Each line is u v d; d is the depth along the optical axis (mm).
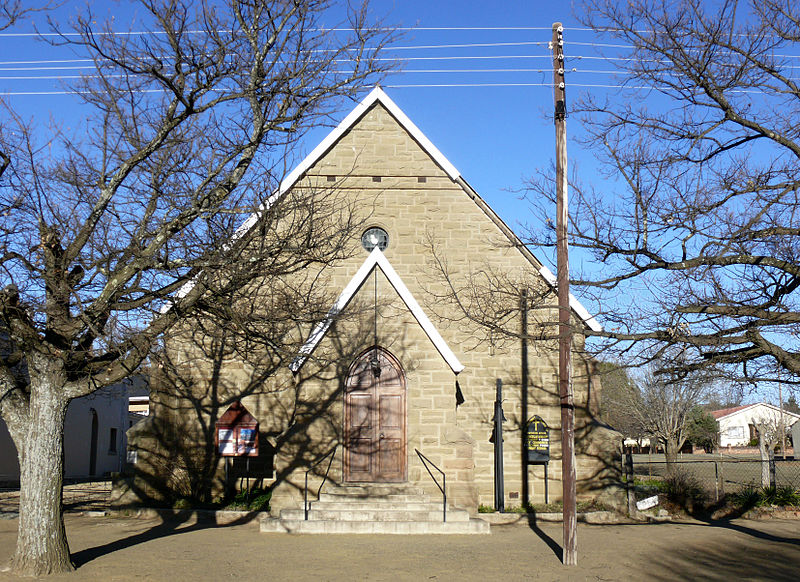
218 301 12383
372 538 15625
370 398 18156
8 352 14117
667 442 31469
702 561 13719
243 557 13367
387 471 17844
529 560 13539
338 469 17625
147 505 19516
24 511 11688
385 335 18188
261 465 20469
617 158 18234
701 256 12812
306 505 16766
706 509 22047
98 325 11984
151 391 20406
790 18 12812
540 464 20469
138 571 11938
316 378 17984
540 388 20719
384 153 21812
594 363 20094
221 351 20281
